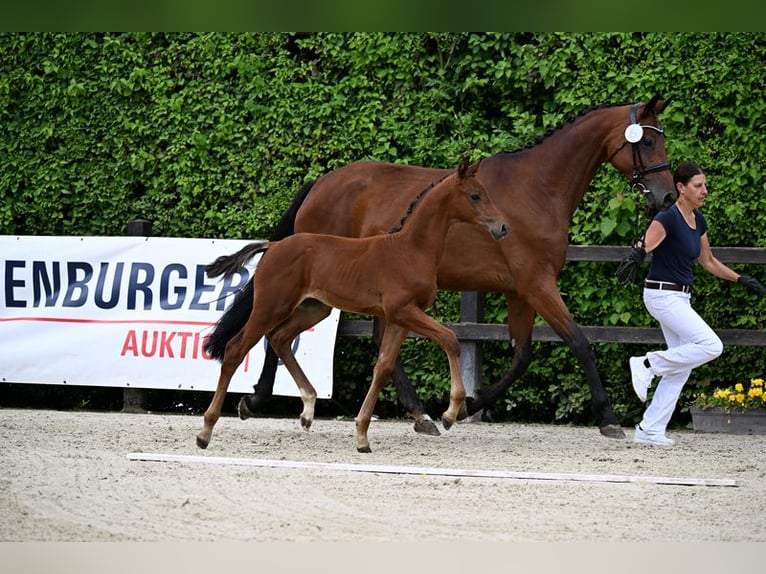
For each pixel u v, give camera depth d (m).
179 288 13.12
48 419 12.06
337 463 9.13
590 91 12.70
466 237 10.74
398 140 13.20
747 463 9.63
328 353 12.66
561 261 10.71
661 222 10.28
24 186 14.05
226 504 7.49
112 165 13.84
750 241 12.59
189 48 13.57
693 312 10.43
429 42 13.32
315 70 13.52
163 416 12.91
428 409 13.40
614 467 9.28
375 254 9.59
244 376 12.82
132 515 7.11
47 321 13.32
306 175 13.41
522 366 11.20
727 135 12.48
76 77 13.85
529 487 8.27
